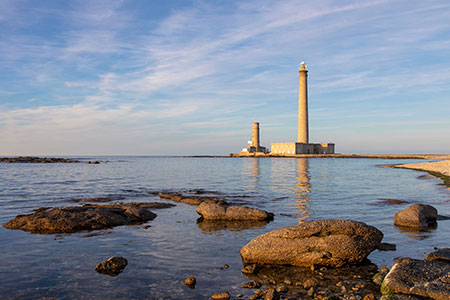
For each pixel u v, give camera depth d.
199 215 18.44
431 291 7.45
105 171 65.62
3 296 7.95
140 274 9.41
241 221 16.78
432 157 161.25
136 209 17.44
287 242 10.54
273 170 66.81
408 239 13.06
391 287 7.97
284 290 8.40
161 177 48.62
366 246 10.39
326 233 10.62
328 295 8.10
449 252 10.29
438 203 21.70
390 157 174.25
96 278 9.09
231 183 38.44
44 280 8.94
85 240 13.02
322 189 31.20
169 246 12.20
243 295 8.11
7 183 37.72
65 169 73.56
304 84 146.25
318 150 175.62
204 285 8.70
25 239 13.14
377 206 20.81
